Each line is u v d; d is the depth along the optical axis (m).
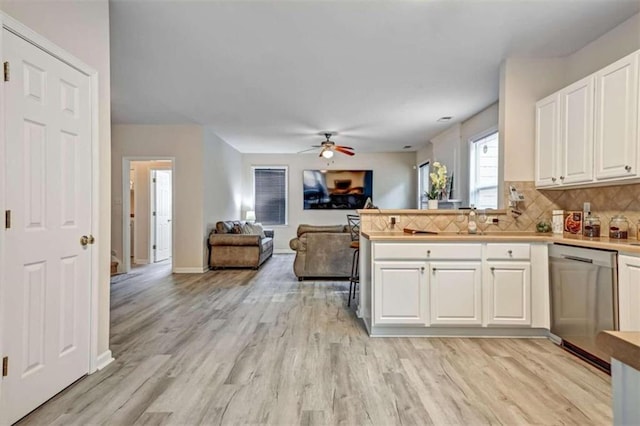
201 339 3.00
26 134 1.82
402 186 9.24
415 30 2.95
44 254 1.94
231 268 6.72
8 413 1.73
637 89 2.39
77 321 2.21
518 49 3.31
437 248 3.00
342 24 2.85
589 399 2.02
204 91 4.41
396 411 1.91
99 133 2.41
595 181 2.74
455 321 3.01
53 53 1.99
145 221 7.62
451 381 2.24
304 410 1.92
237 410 1.92
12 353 1.75
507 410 1.91
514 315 2.99
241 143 7.84
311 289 5.00
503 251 2.99
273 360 2.57
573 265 2.65
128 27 2.87
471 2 2.56
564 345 2.79
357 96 4.61
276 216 9.29
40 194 1.91
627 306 2.21
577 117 2.90
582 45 3.24
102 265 2.46
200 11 2.65
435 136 7.14
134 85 4.20
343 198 9.23
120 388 2.15
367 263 3.30
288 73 3.84
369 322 3.15
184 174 6.21
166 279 5.68
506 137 3.51
